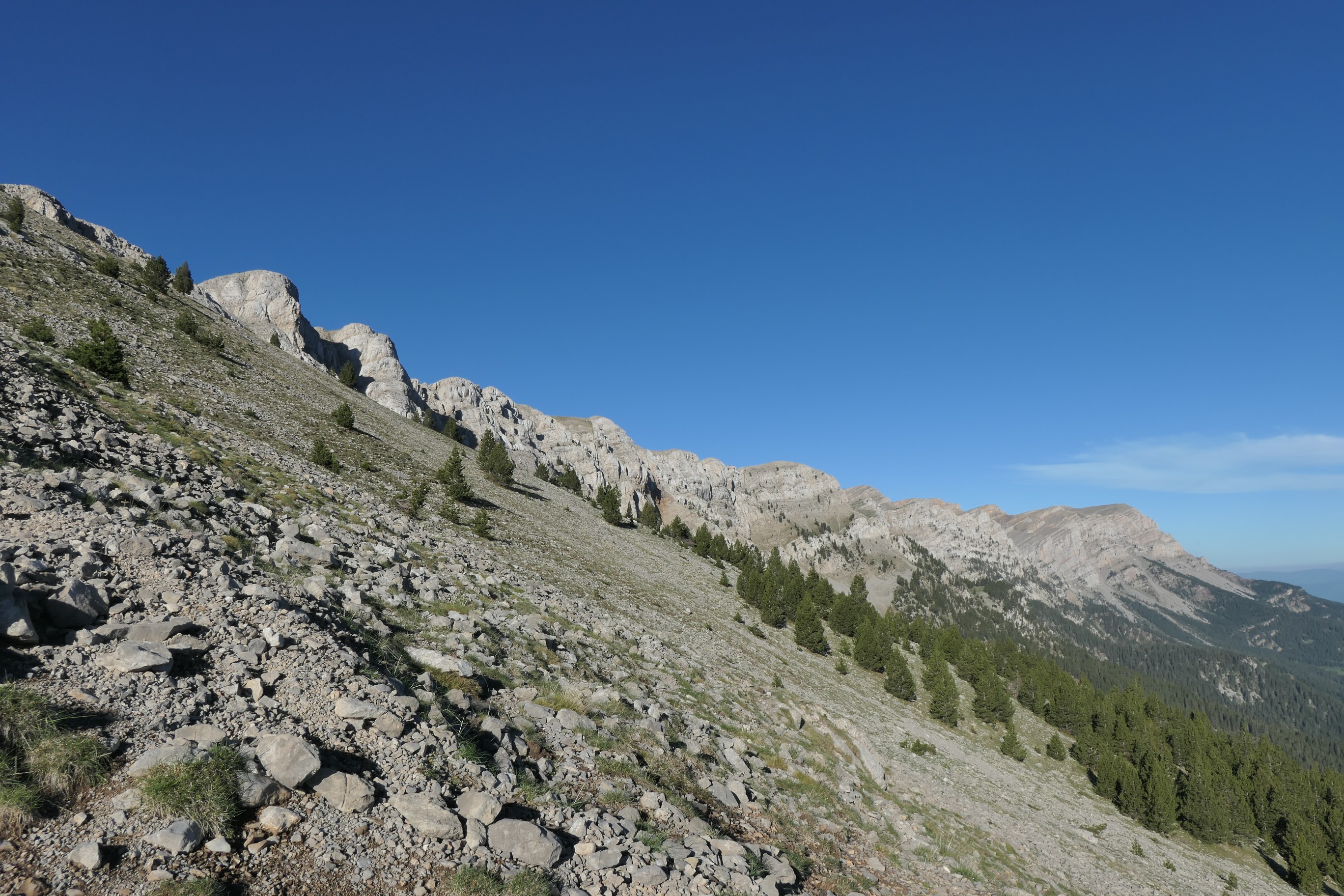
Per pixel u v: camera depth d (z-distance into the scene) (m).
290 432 44.41
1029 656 126.75
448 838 8.52
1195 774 74.50
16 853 5.90
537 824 9.34
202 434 28.89
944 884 17.05
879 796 23.05
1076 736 95.00
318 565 18.14
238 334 83.81
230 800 7.34
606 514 99.12
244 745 8.30
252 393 50.84
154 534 13.34
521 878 8.24
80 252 66.38
